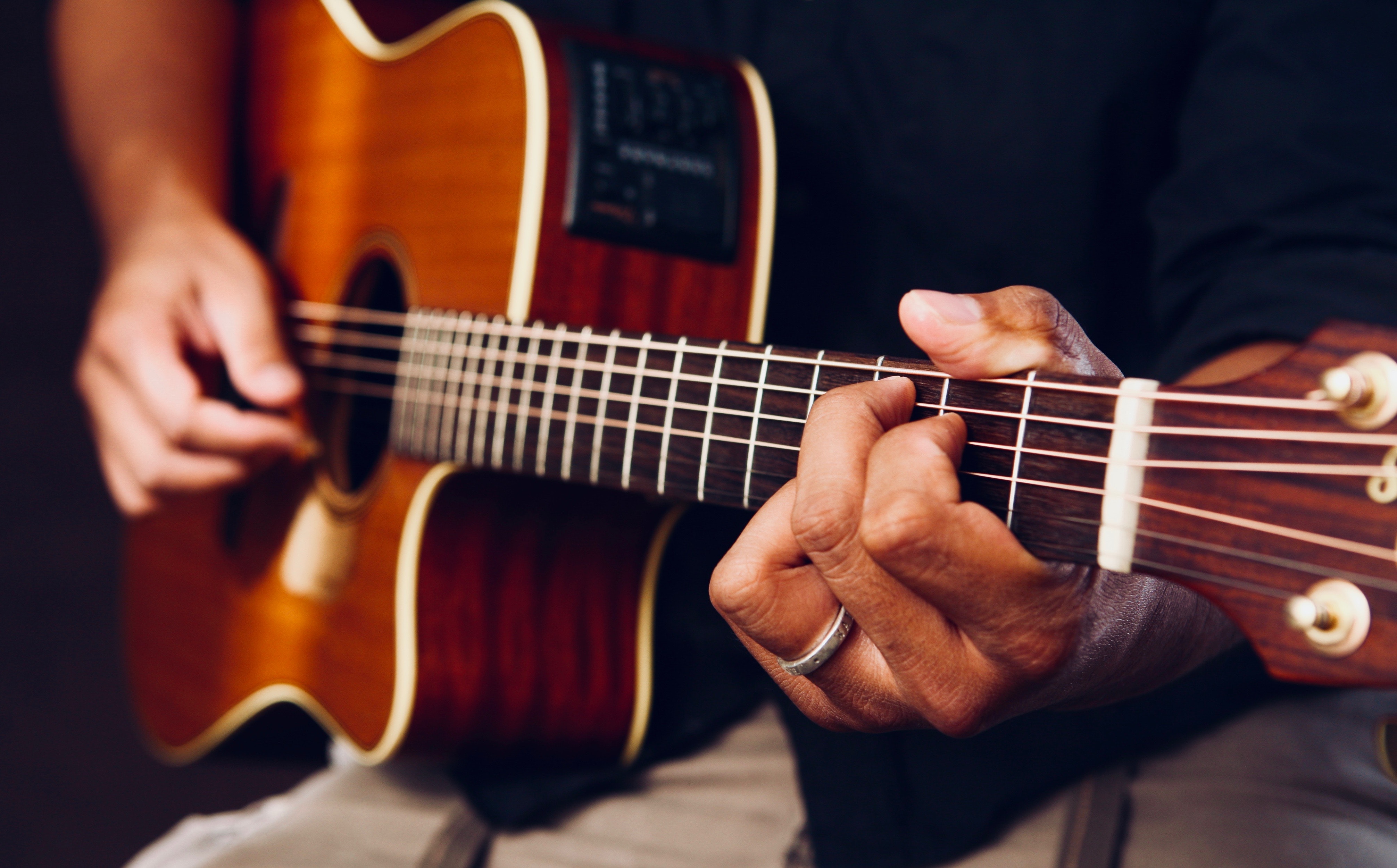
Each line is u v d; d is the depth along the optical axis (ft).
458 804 2.99
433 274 2.85
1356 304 2.32
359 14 3.17
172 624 3.55
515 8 2.76
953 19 2.81
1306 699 2.56
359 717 2.89
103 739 6.93
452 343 2.73
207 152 3.45
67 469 7.22
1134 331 2.70
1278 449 1.90
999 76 2.76
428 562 2.79
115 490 3.24
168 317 3.14
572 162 2.66
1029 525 2.01
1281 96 2.53
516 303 2.66
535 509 2.77
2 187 7.29
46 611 7.06
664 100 2.71
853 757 2.64
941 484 1.94
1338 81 2.52
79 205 7.38
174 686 3.54
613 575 2.82
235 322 3.10
